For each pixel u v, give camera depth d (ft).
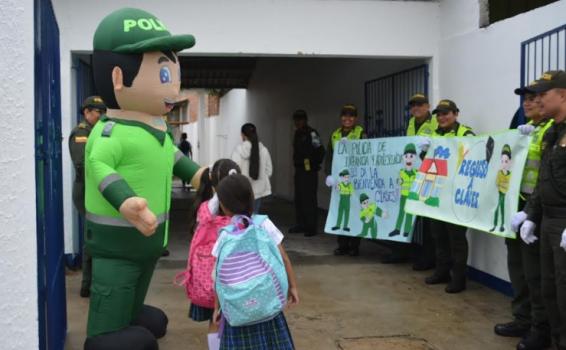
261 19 22.15
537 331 13.94
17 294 4.72
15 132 4.69
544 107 12.35
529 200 13.70
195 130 93.50
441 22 22.98
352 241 25.38
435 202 19.07
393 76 26.37
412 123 22.18
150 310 14.92
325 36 22.61
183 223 35.70
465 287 19.69
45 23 10.56
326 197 37.70
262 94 53.67
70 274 21.68
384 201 22.53
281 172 48.93
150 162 12.02
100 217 11.84
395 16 22.97
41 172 9.33
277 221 36.63
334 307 17.80
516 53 17.89
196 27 21.77
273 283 9.60
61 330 13.29
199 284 12.60
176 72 12.60
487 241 19.75
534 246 13.74
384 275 21.80
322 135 37.50
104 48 12.01
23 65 4.76
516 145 15.26
